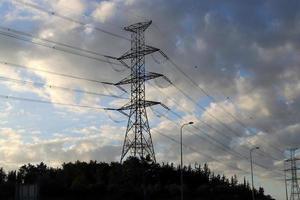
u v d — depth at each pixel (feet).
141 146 277.23
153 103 269.64
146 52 264.11
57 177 417.69
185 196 397.19
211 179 544.62
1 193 280.92
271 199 619.26
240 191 552.82
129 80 266.36
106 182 370.94
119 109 268.82
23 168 468.75
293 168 494.59
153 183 358.84
